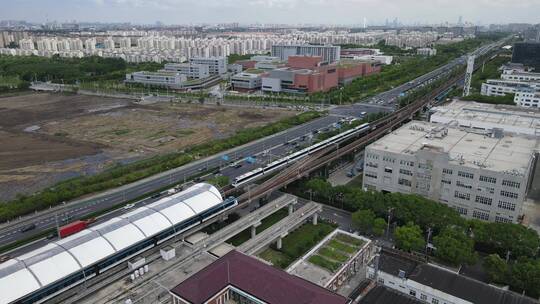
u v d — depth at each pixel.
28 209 134.12
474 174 128.38
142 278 88.06
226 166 177.12
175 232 102.56
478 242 112.69
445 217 115.75
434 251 110.00
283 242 120.06
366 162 152.38
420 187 140.88
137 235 93.88
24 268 78.31
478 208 130.75
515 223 117.00
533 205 143.75
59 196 142.50
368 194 131.00
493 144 155.25
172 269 91.81
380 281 91.31
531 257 104.19
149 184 159.75
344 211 139.75
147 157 191.62
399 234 110.62
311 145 189.50
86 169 176.00
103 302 80.25
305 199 149.12
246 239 119.19
